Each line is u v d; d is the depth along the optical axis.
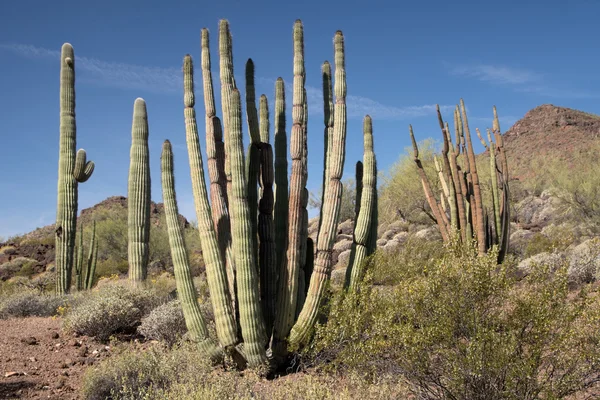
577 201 19.80
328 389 5.00
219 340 6.87
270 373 6.75
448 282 5.02
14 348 8.38
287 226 7.12
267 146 7.47
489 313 4.95
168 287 13.85
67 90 14.07
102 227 33.88
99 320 9.13
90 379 6.06
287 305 6.90
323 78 8.02
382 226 26.94
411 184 25.55
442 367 4.90
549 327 4.63
